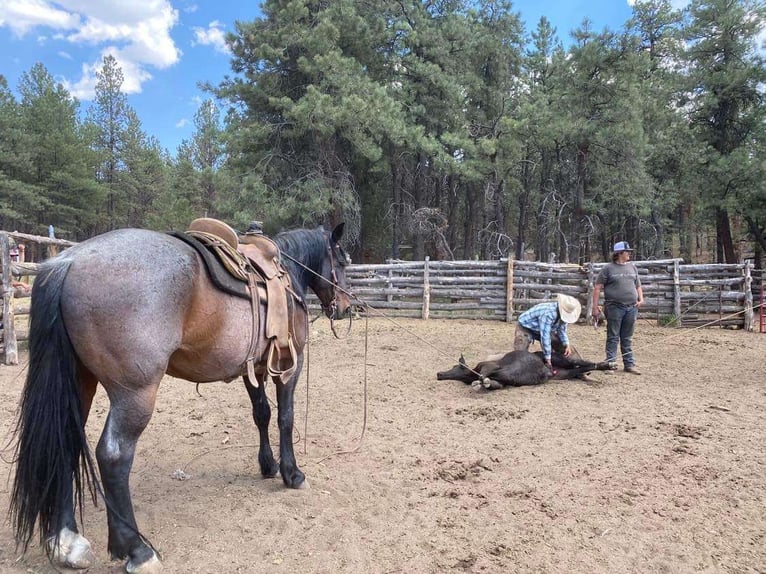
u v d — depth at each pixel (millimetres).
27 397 2541
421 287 15242
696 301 13547
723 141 22250
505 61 27250
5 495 3791
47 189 35188
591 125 20969
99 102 44844
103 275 2604
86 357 2600
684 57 22453
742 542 3295
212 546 3156
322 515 3572
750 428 5469
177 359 3043
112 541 2738
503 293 14672
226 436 5215
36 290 2602
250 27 21328
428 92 23719
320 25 19547
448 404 6441
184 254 2928
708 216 23078
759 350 10297
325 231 4715
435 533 3361
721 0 21125
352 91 19188
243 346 3227
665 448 4902
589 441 5109
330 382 7605
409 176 25844
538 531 3402
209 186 35062
